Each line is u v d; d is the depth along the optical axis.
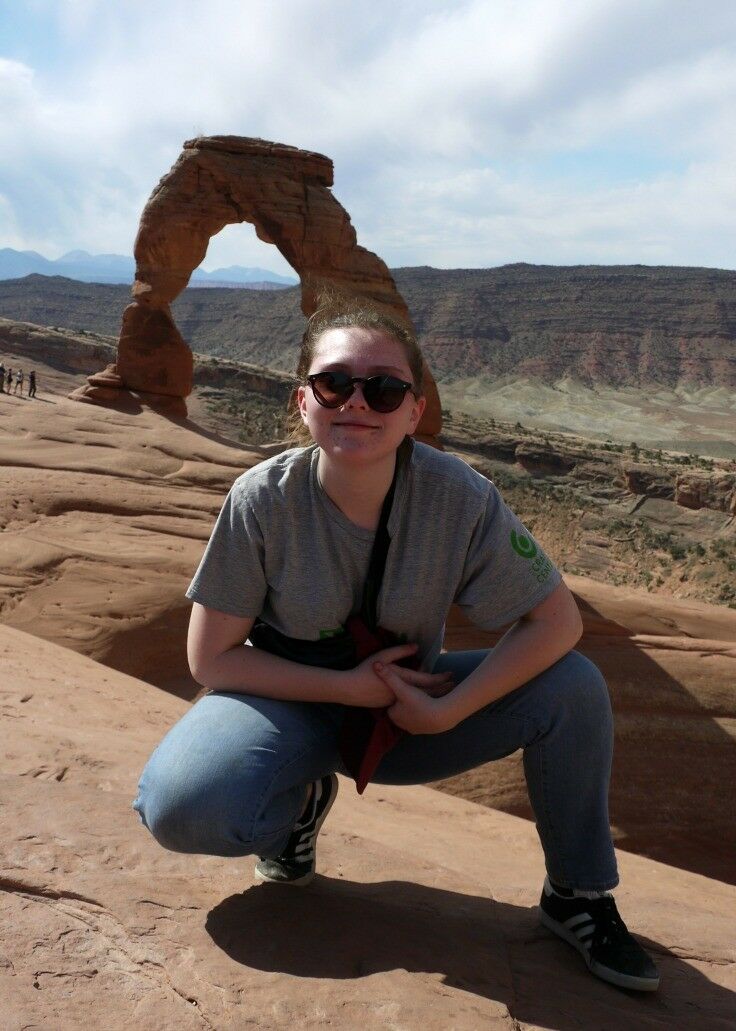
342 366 1.82
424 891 2.36
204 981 1.64
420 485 1.92
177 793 1.82
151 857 2.15
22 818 2.24
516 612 2.02
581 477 107.50
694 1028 1.84
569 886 2.10
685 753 9.46
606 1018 1.79
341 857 2.55
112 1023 1.49
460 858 3.23
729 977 2.18
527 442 112.44
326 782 2.20
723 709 10.05
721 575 68.00
